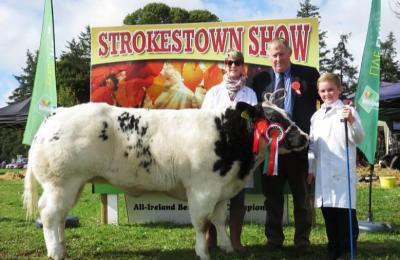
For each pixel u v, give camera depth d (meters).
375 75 7.88
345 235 5.43
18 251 6.10
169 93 8.20
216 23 8.04
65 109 5.53
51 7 8.05
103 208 8.42
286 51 5.91
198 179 5.38
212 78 8.09
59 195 5.34
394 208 9.70
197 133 5.39
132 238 7.05
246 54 7.95
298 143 5.43
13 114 21.41
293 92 5.96
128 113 5.51
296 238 6.05
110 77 8.27
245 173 5.59
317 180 5.45
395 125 21.03
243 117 5.46
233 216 6.19
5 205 10.91
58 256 5.34
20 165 37.78
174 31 8.15
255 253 6.06
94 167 5.40
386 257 5.66
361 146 7.96
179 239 6.98
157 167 5.45
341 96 5.84
